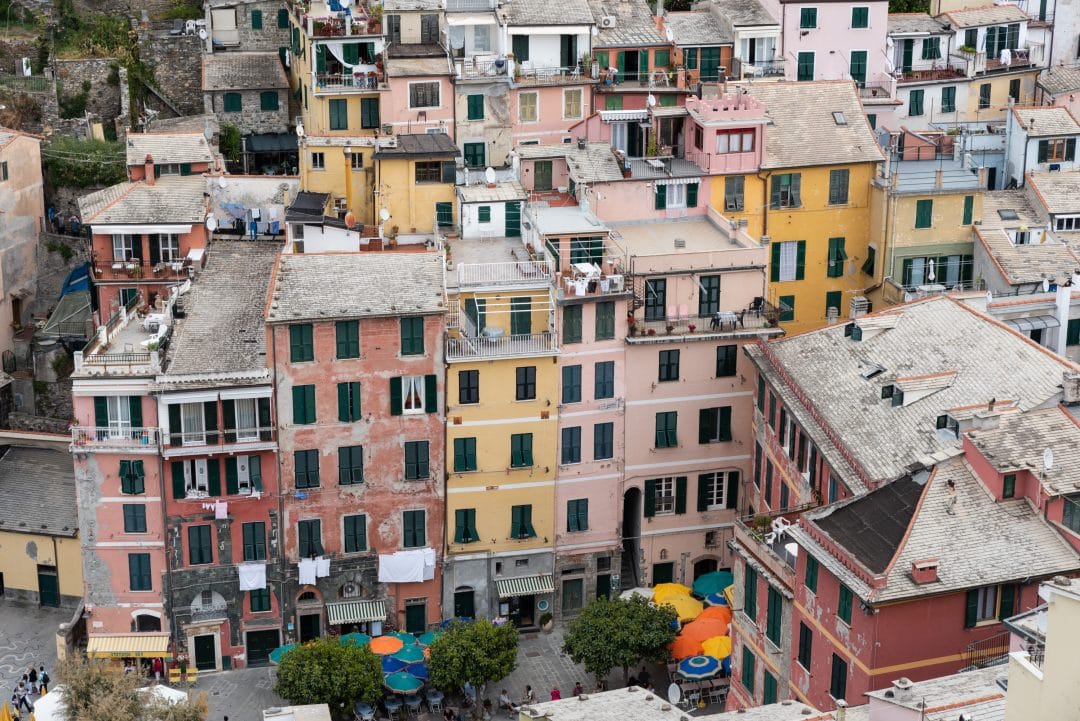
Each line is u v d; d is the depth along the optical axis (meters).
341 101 124.31
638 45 130.12
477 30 128.12
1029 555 78.38
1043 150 126.56
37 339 121.75
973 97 137.25
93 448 100.50
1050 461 80.06
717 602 104.06
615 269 106.56
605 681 103.56
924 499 80.25
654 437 108.31
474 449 105.81
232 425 101.44
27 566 109.94
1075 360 102.19
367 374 102.62
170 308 105.81
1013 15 139.12
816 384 94.38
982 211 118.88
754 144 116.75
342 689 96.56
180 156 119.62
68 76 136.25
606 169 116.50
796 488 95.12
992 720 63.47
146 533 102.56
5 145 124.25
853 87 122.88
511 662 99.88
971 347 91.81
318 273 103.50
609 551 109.81
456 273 106.31
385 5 127.25
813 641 81.69
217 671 105.81
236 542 103.94
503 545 108.00
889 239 116.94
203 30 137.88
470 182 121.06
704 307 108.94
